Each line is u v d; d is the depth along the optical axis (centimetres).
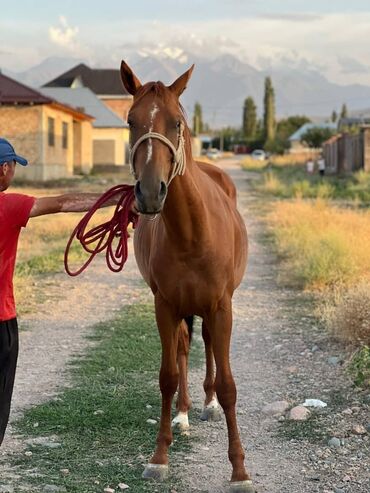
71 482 499
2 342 436
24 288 1148
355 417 615
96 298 1119
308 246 1367
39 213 436
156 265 498
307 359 787
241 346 849
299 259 1309
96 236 503
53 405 644
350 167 4106
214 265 489
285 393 684
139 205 419
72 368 761
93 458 541
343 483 500
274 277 1275
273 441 577
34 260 1400
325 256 1200
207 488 498
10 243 430
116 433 587
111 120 5062
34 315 1003
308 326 927
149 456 546
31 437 579
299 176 4428
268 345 850
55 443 566
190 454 553
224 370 499
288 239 1573
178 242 480
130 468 525
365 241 1302
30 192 3027
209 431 601
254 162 6888
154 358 794
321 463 533
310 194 3081
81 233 464
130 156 443
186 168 462
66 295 1136
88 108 5125
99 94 6550
